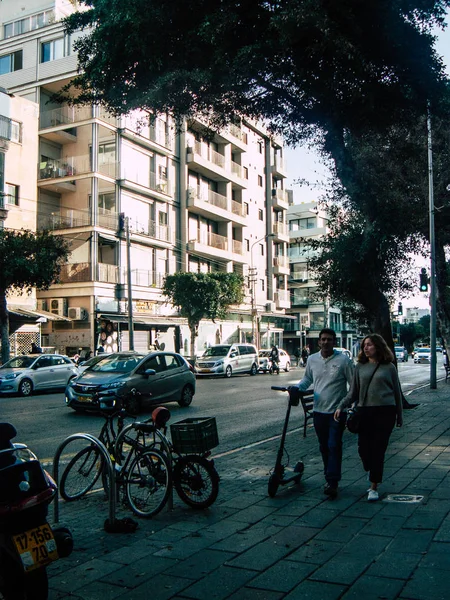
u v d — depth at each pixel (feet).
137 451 19.39
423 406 50.01
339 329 238.89
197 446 19.07
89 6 37.83
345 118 37.96
